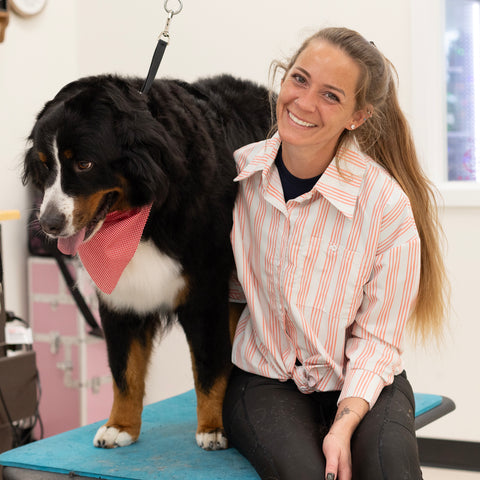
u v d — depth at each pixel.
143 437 1.89
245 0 3.24
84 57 3.55
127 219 1.66
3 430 2.60
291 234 1.69
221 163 1.79
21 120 3.31
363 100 1.61
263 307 1.77
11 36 3.24
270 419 1.62
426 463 3.09
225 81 2.07
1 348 2.64
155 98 1.67
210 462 1.71
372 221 1.66
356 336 1.71
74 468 1.68
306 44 1.65
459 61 3.25
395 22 3.05
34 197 3.35
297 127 1.61
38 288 3.29
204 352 1.81
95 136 1.57
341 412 1.55
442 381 3.08
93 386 3.27
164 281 1.75
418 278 1.66
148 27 3.41
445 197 2.99
